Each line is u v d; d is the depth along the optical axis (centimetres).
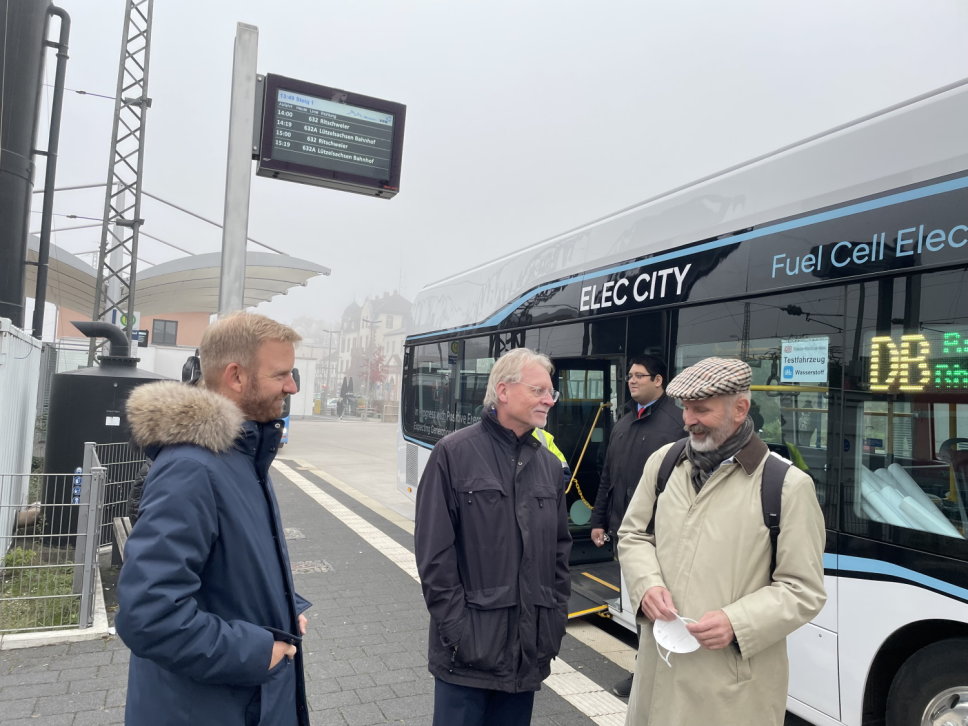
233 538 161
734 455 210
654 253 441
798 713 311
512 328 627
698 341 398
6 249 845
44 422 1478
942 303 268
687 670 204
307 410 4988
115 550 586
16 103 848
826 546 304
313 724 342
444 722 231
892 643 278
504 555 233
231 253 616
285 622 174
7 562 582
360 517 922
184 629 144
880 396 289
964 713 249
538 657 234
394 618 503
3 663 402
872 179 303
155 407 160
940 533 261
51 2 939
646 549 227
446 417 787
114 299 1758
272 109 666
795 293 336
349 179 701
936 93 285
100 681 379
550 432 555
